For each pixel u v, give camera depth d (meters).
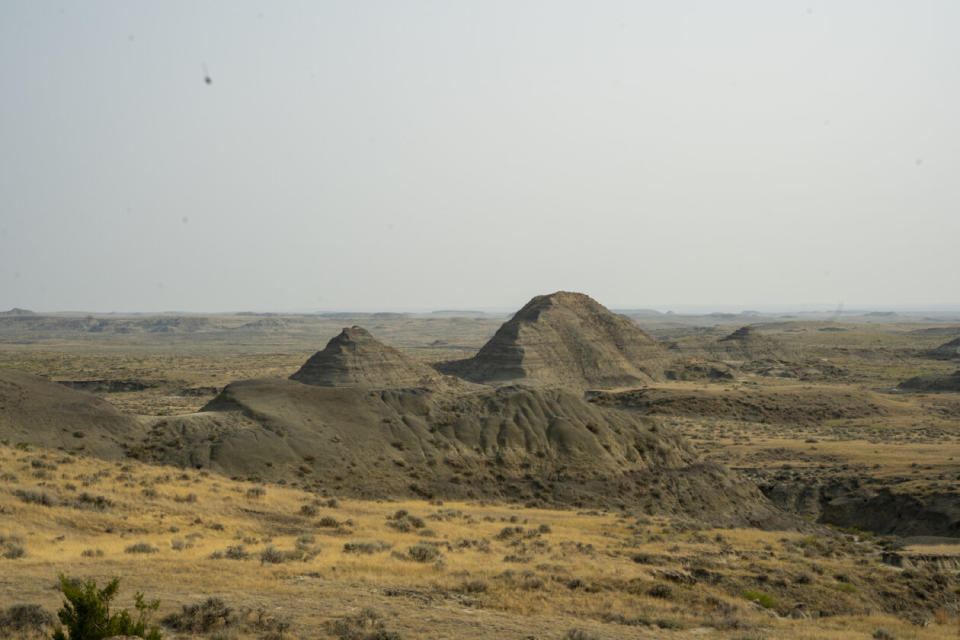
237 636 18.67
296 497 51.66
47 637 17.12
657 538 49.72
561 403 84.62
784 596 35.09
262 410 73.19
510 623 22.98
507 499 67.75
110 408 68.00
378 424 75.31
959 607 37.28
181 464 61.84
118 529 35.00
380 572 29.77
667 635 24.12
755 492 78.75
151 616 19.58
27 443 57.19
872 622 31.55
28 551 28.17
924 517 66.00
